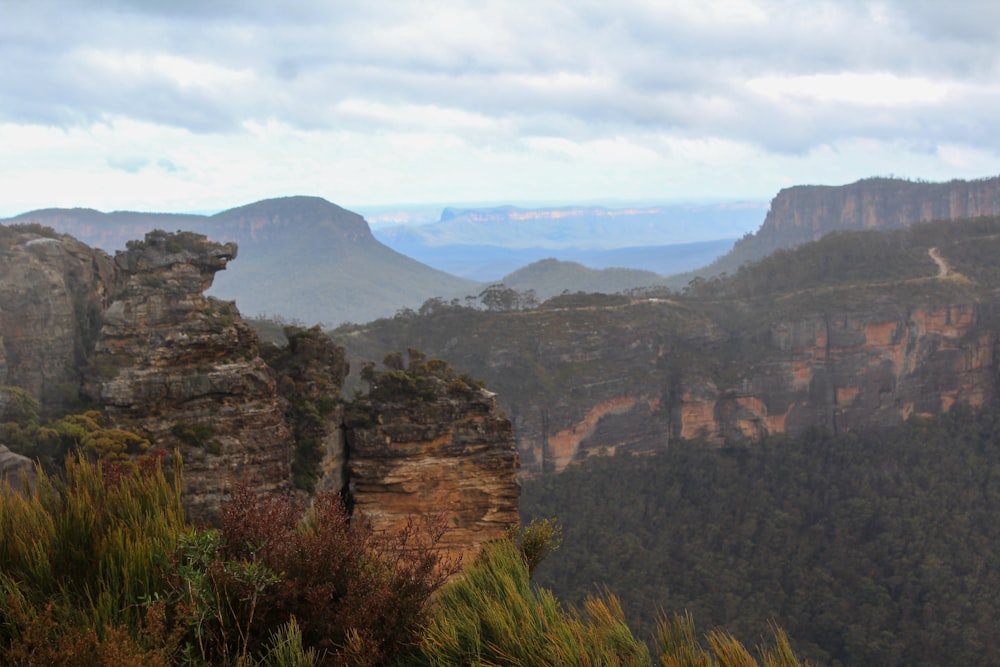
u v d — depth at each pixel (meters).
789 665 5.45
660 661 5.77
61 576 6.12
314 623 6.29
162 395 22.27
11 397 20.86
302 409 24.30
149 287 23.69
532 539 9.93
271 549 6.50
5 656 5.16
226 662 5.64
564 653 5.86
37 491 7.13
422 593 6.83
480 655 6.18
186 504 20.17
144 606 5.81
